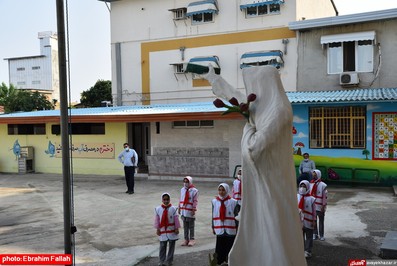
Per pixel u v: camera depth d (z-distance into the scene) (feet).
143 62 74.28
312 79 60.29
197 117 53.93
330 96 49.96
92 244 29.07
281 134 9.59
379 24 56.08
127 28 75.46
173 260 25.14
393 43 55.52
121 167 65.31
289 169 9.95
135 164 49.49
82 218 37.09
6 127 73.46
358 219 33.42
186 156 59.88
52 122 65.77
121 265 24.61
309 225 24.48
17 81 162.30
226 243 23.17
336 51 58.85
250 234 10.24
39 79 159.33
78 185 56.75
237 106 10.44
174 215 24.20
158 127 62.69
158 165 61.21
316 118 51.34
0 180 63.82
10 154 73.20
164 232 23.88
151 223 34.71
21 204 44.60
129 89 75.56
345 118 50.01
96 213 39.04
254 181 10.12
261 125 9.80
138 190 51.93
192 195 28.30
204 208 39.83
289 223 9.82
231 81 67.36
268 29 64.44
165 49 72.49
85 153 67.56
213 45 68.74
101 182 59.21
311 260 24.13
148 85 73.97
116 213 38.86
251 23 65.72
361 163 49.34
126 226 33.91
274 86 10.12
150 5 73.56
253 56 64.08
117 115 58.90
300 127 51.98
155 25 73.20
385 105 48.06
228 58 67.62
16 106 111.24
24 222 36.29
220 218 23.12
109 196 47.88
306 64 60.64
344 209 37.19
